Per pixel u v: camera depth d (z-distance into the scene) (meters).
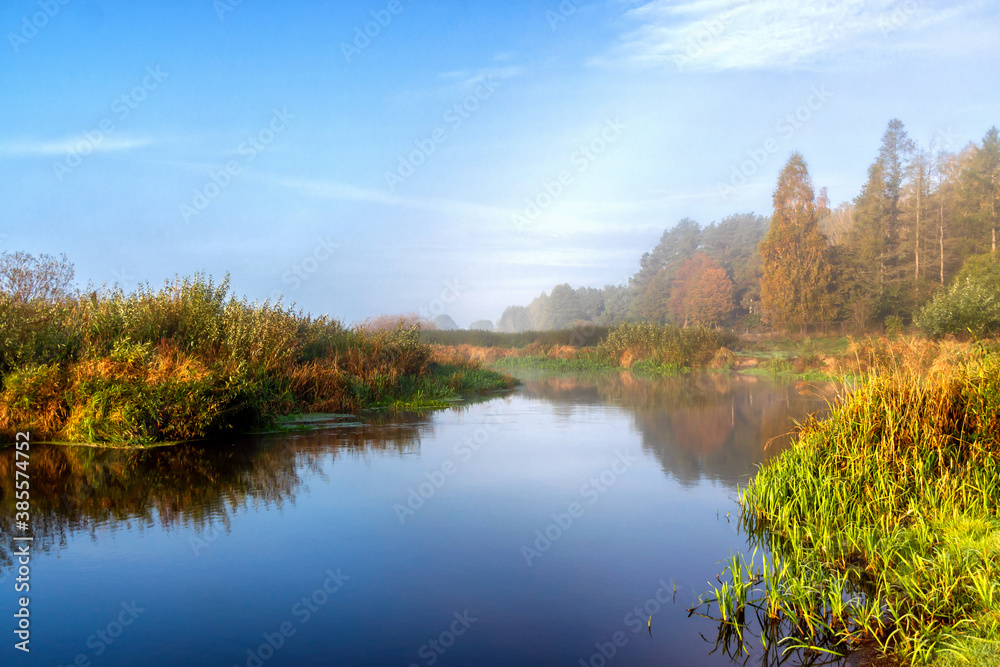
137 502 6.95
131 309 12.34
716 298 71.31
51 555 5.41
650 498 7.45
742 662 3.83
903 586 4.68
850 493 6.54
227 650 3.84
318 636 4.04
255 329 14.11
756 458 9.73
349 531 6.13
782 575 5.03
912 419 7.19
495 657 3.81
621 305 108.19
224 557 5.41
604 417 14.28
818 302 45.25
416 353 20.47
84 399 9.99
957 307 26.78
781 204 47.53
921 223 52.16
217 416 10.85
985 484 6.16
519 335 46.56
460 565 5.33
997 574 4.50
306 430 12.07
